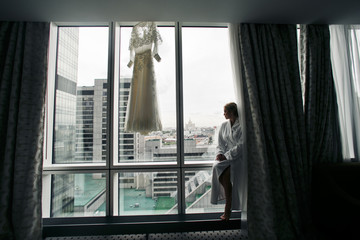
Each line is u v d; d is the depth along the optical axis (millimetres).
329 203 1404
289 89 1617
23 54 1573
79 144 1896
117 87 1906
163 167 1822
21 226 1372
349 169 1510
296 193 1534
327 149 1653
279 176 1482
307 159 1615
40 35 1601
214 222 1624
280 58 1668
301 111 1621
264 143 1477
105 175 1821
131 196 1878
